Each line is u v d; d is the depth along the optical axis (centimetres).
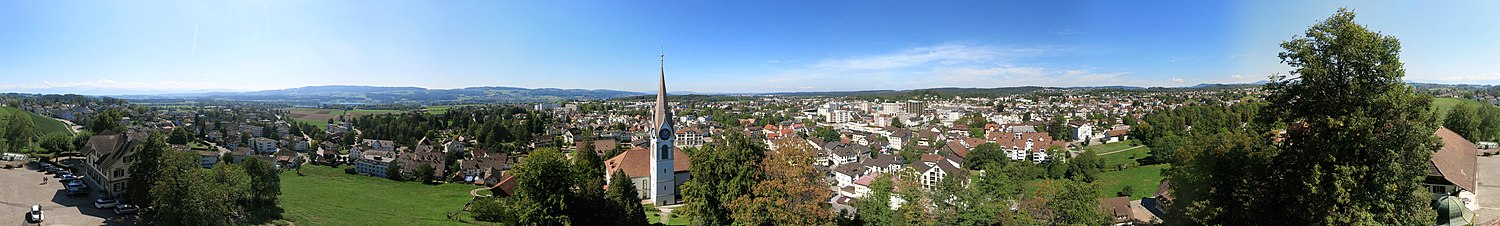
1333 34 3309
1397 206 3344
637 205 7250
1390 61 3222
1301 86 3428
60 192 7562
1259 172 3703
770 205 5322
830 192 5569
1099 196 5169
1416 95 3284
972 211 4941
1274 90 3672
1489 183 7106
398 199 10094
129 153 7631
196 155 6819
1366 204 3266
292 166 14775
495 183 12544
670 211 9138
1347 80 3297
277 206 7475
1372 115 3228
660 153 9594
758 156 6141
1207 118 19838
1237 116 18225
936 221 5028
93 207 6781
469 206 8812
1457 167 5666
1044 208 4988
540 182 5953
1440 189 5266
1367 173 3272
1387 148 3162
